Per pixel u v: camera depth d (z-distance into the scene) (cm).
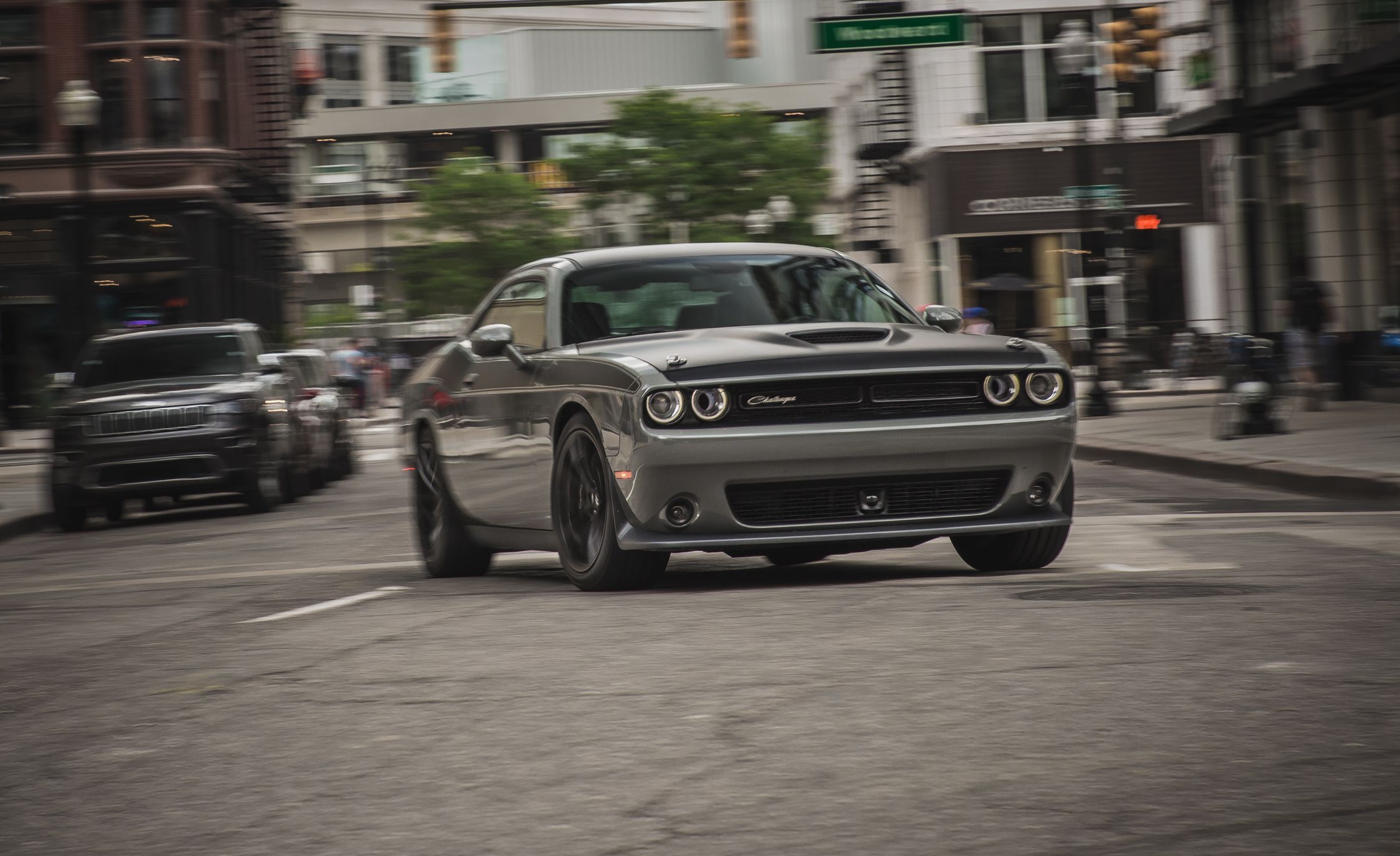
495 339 970
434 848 428
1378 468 1634
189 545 1596
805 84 9619
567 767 504
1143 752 491
